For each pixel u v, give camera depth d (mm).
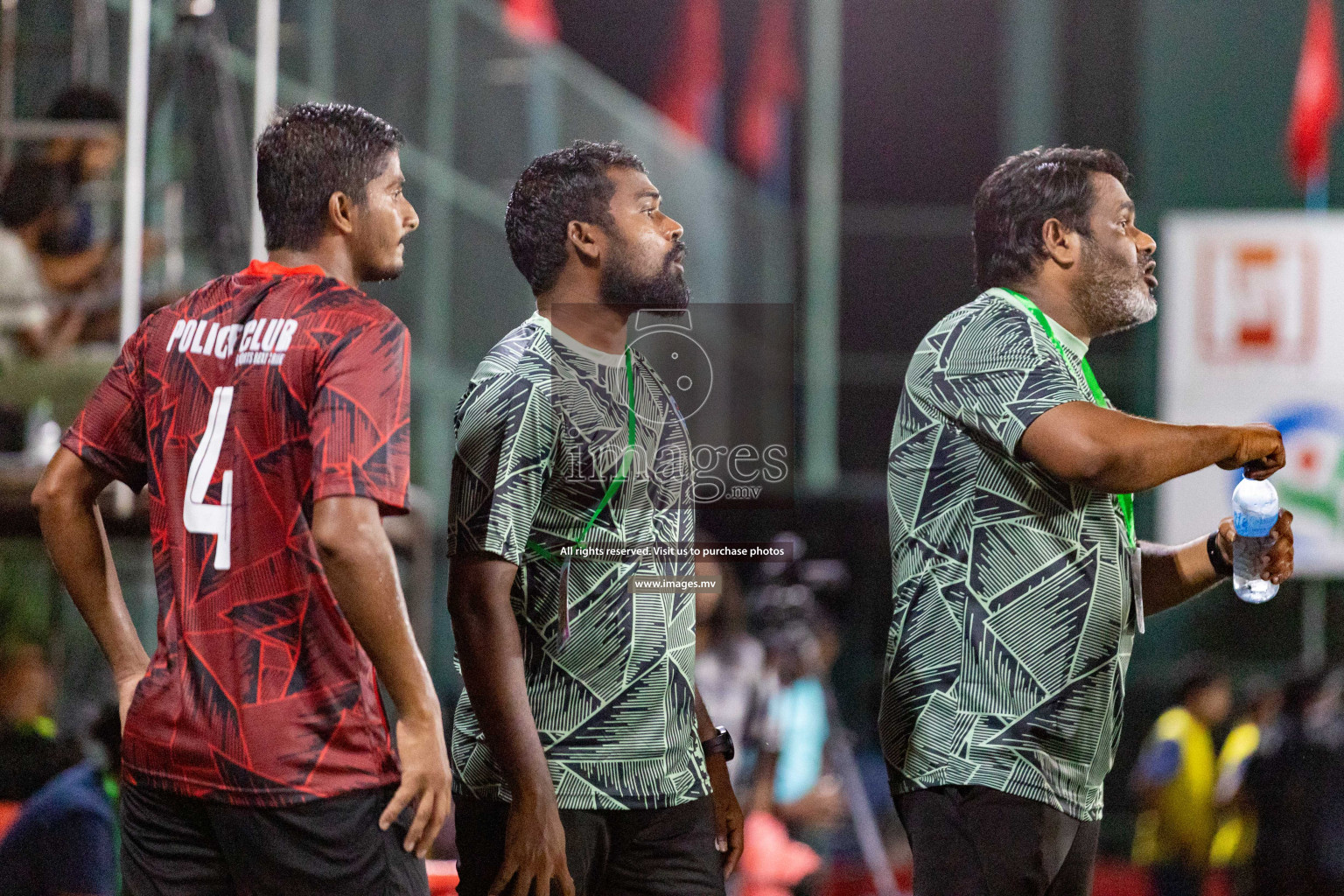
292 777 6691
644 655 7551
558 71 32094
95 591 7547
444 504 27156
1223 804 23891
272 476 6828
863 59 46938
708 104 47281
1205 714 24703
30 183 15172
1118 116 45438
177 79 16656
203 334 7133
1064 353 7992
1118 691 7863
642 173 7906
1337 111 43344
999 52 46469
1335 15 43688
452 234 28047
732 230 39281
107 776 12586
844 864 20016
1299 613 35875
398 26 25734
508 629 7191
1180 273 36344
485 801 7586
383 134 7480
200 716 6773
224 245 15648
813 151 46438
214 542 6867
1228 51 44406
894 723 8008
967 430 7867
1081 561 7703
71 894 11539
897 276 46062
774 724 15523
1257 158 44031
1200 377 36062
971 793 7582
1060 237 8188
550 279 7766
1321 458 35344
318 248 7324
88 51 16469
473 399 7434
